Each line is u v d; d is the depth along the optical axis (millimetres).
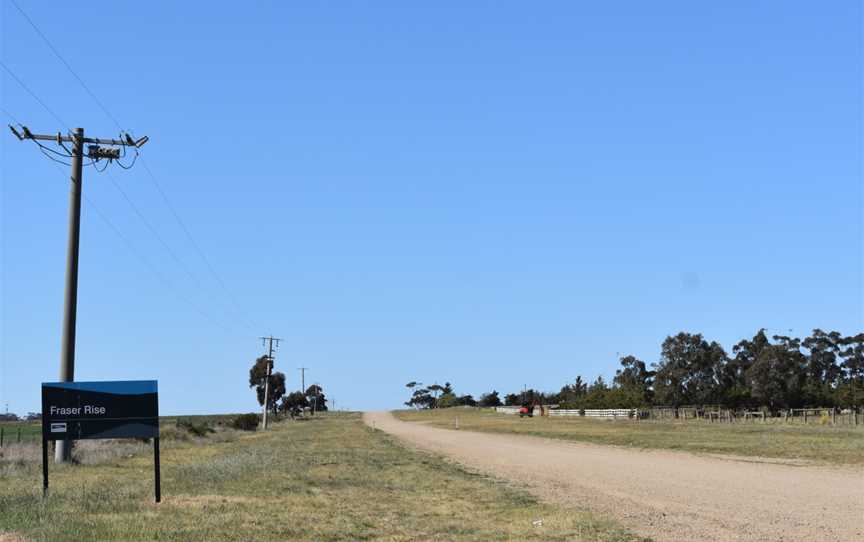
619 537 14242
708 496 20750
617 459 36062
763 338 107312
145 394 17547
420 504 19000
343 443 52219
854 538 14086
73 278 29938
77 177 30344
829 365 108875
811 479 24688
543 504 19328
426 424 105125
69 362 29578
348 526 14906
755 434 49312
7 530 13234
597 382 128250
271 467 27531
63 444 29219
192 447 45812
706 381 103000
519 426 86250
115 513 15305
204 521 14398
